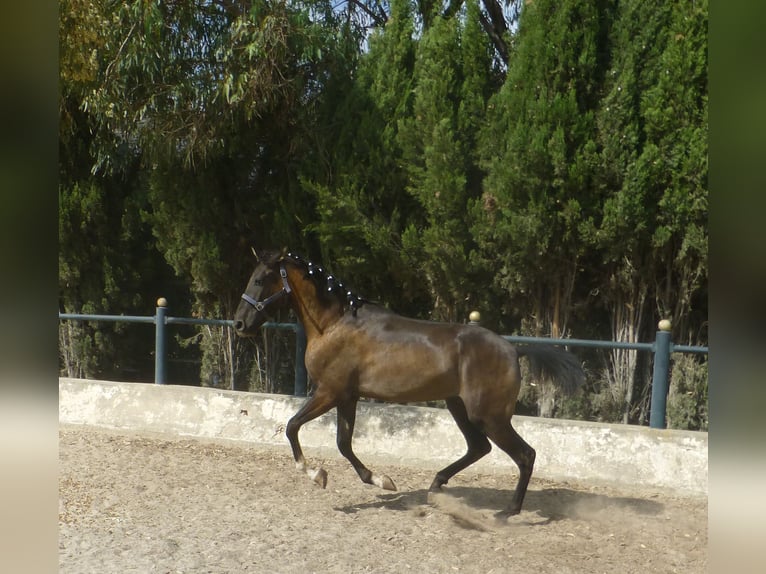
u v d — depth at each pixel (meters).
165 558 4.50
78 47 6.89
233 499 5.81
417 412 7.04
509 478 6.64
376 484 5.66
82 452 7.09
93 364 9.99
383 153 7.54
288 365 9.02
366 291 8.20
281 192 8.51
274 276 5.63
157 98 7.73
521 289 7.30
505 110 6.95
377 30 8.09
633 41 6.65
